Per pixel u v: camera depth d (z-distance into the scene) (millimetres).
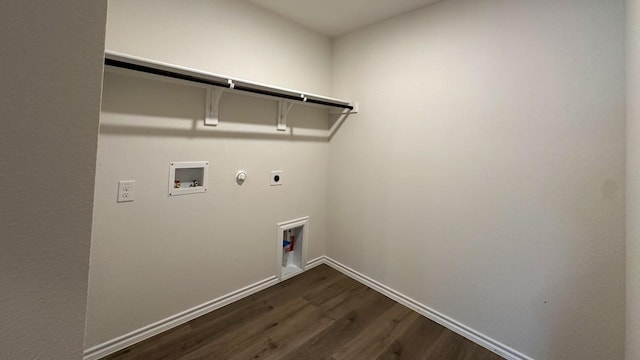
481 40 1589
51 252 394
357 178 2377
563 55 1315
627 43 1089
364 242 2344
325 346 1618
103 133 1395
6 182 356
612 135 1202
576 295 1321
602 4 1210
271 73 2080
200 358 1498
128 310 1545
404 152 2018
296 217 2418
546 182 1391
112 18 1370
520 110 1458
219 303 1942
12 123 354
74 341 424
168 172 1628
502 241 1555
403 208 2043
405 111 1996
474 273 1678
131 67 1280
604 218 1234
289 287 2266
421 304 1952
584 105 1268
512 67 1476
